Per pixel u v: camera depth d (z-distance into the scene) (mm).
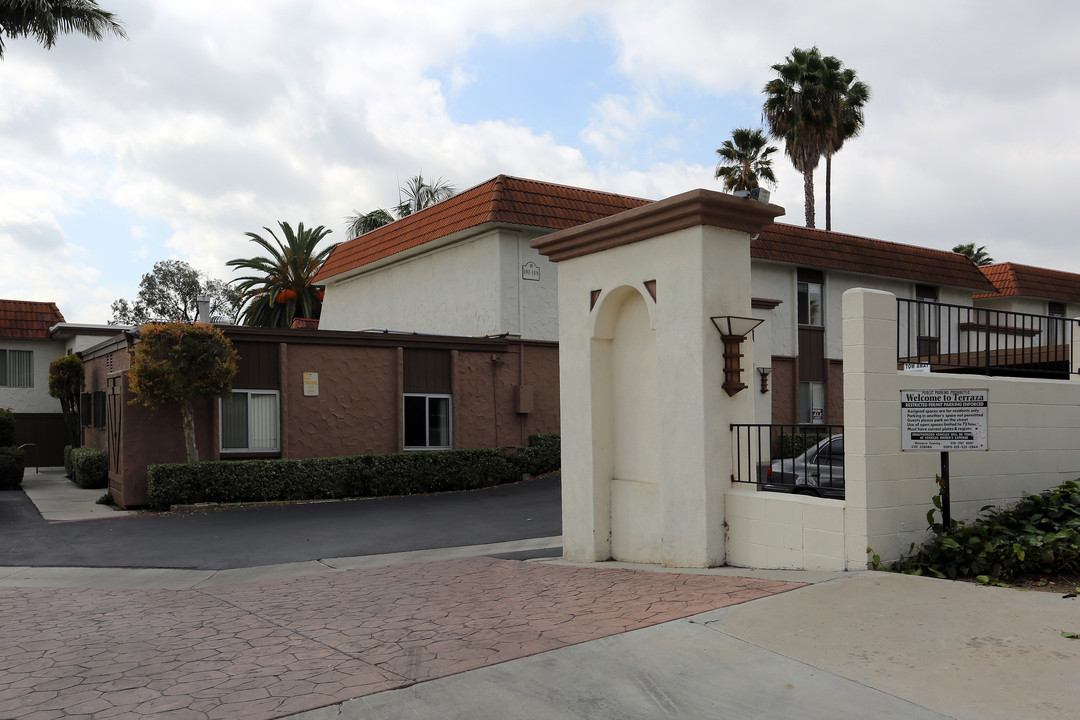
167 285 59438
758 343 24203
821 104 36594
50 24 21500
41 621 7199
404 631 6316
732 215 8719
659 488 9031
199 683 5137
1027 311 32875
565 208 22250
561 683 4863
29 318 27781
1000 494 7926
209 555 11172
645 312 9695
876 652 5031
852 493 7090
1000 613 5590
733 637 5484
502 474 19688
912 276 28078
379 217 43000
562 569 9227
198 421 16766
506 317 21609
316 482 16812
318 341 18391
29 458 27219
